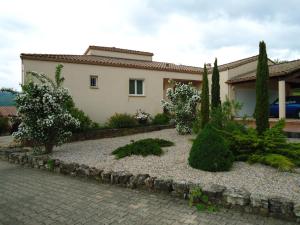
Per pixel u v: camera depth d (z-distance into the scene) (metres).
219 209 3.71
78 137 10.34
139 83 14.31
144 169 5.61
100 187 4.99
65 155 7.51
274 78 12.52
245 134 6.29
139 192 4.61
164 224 3.30
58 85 8.11
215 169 5.07
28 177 5.89
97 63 12.49
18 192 4.81
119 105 13.30
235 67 15.26
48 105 7.39
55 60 11.32
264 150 5.71
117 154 7.07
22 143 9.30
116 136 11.47
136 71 13.87
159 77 14.72
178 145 8.11
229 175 4.87
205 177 4.81
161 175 5.11
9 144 9.91
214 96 9.78
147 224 3.32
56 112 7.62
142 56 18.22
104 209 3.87
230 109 7.49
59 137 7.89
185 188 4.19
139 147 7.06
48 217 3.66
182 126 10.38
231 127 6.79
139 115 13.04
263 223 3.25
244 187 4.22
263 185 4.28
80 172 5.81
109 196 4.44
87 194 4.58
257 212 3.52
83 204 4.10
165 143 8.10
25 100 7.18
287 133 8.72
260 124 6.65
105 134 11.16
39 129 7.42
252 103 16.19
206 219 3.41
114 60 14.75
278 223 3.24
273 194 3.87
